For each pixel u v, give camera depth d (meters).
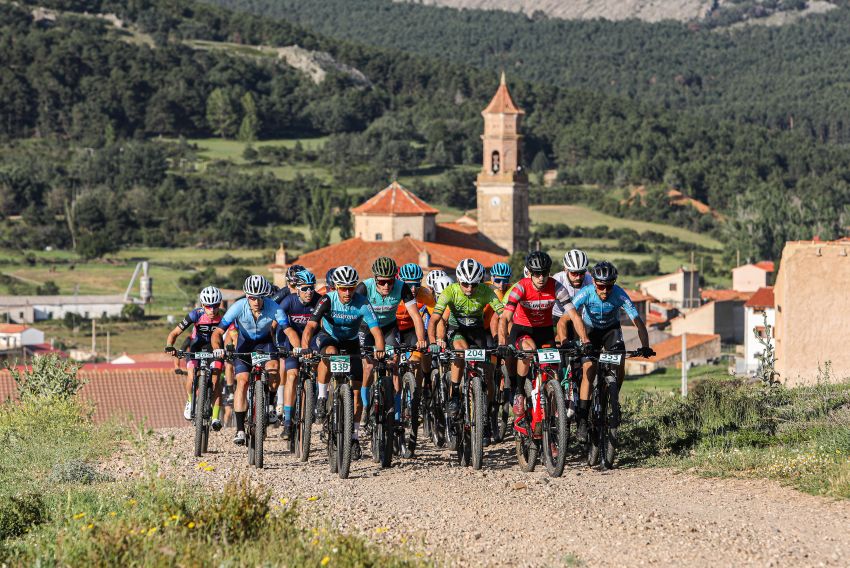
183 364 57.19
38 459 31.95
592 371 26.53
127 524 20.41
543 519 21.72
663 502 23.14
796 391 39.50
